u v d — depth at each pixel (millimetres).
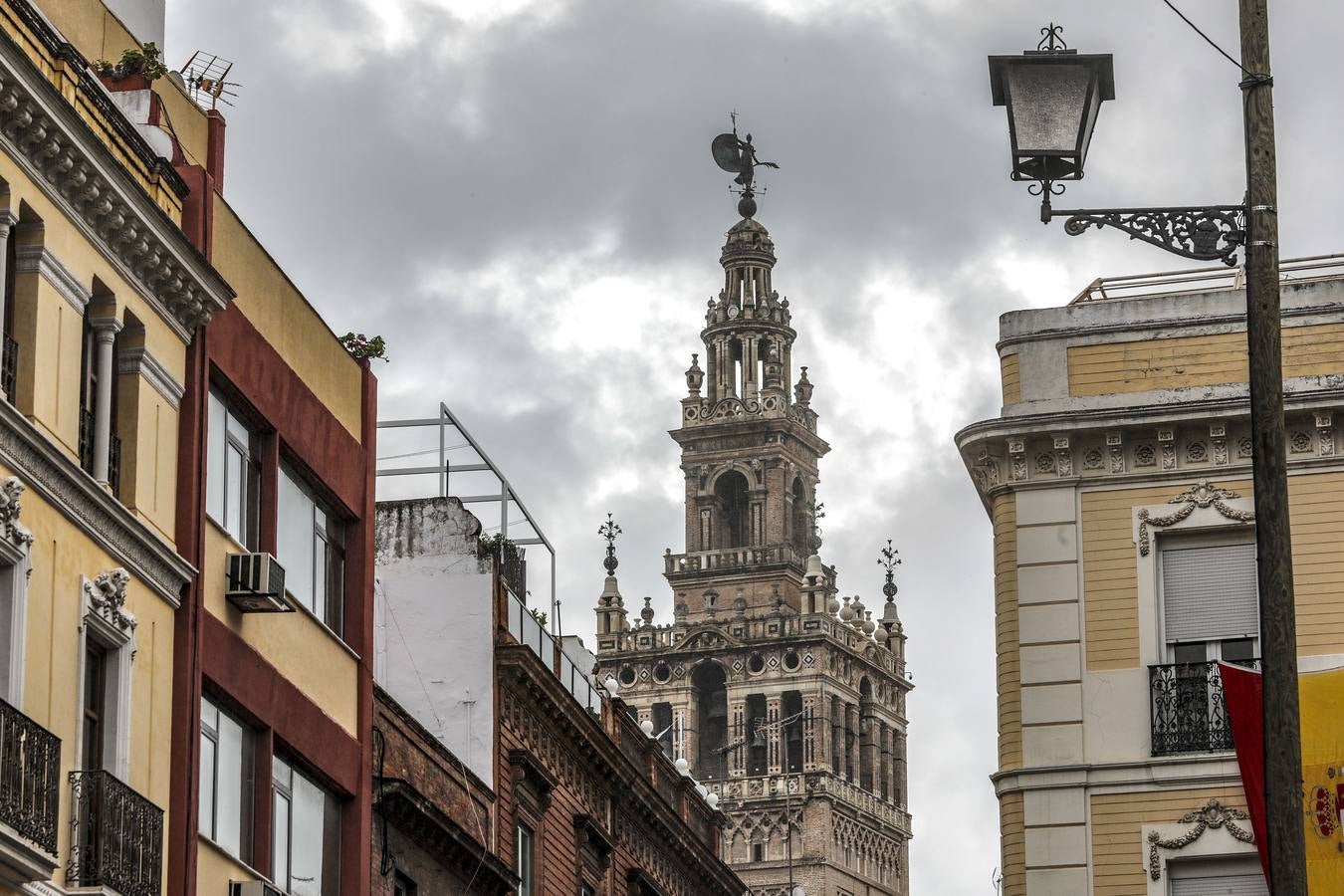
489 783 90250
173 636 57375
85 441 53719
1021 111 42875
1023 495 69562
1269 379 38906
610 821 106375
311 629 67812
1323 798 59469
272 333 66500
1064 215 41250
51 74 53344
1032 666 68375
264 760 63094
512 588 99500
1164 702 67188
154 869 53406
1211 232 40688
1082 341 69875
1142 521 68500
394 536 93625
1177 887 66375
